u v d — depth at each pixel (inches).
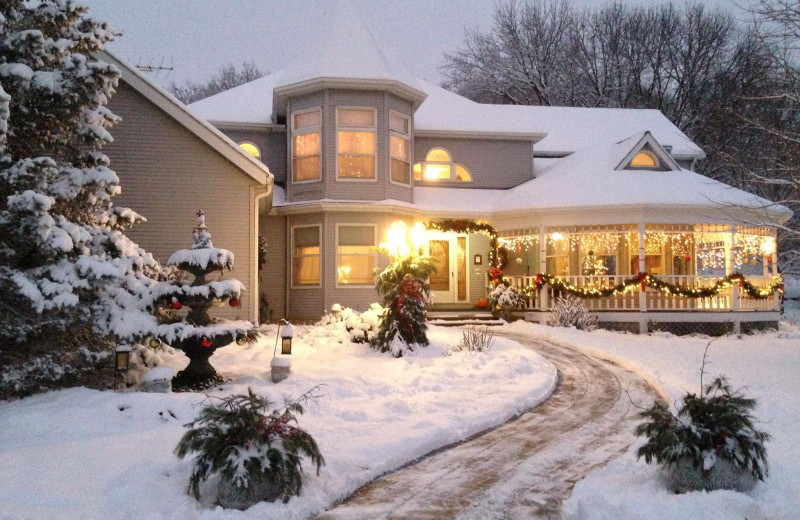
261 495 221.9
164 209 635.5
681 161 1029.2
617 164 804.6
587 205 756.0
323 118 776.3
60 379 417.4
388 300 543.8
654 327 746.2
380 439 299.7
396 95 805.9
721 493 218.4
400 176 819.4
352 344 550.3
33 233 371.9
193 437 227.0
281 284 815.1
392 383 418.3
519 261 880.9
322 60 781.9
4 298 377.7
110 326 390.0
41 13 410.0
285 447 228.8
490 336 556.1
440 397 389.1
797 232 550.6
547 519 220.8
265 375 437.1
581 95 1663.4
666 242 840.9
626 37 1654.8
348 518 221.6
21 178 379.2
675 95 1590.8
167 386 374.3
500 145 939.3
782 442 295.9
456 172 929.5
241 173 650.8
